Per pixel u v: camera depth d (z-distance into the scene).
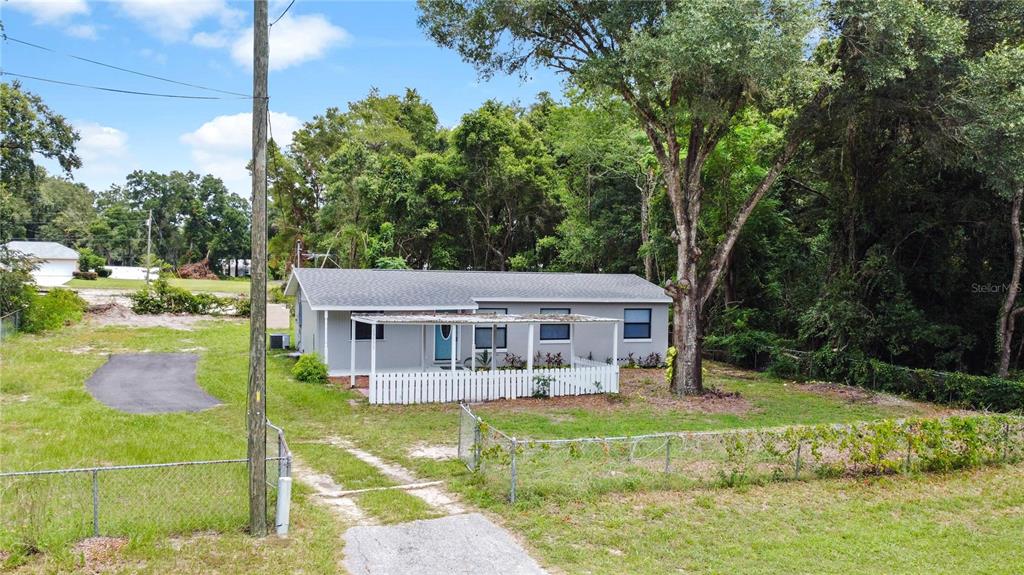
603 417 18.22
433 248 46.56
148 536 8.74
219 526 9.34
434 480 12.16
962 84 19.33
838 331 24.66
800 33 16.69
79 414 16.12
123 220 107.69
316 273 25.39
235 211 114.38
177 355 27.02
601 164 38.25
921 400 21.81
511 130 44.94
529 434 15.85
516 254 48.66
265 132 9.12
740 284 33.62
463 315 22.50
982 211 24.39
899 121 23.38
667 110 20.33
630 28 19.16
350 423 17.00
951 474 13.05
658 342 29.30
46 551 8.18
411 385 19.62
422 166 45.03
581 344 27.89
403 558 8.49
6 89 30.75
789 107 23.89
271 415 17.48
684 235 21.64
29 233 92.81
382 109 56.56
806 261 31.22
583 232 39.59
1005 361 22.22
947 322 25.86
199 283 73.19
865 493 11.72
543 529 9.51
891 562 8.73
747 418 18.44
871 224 26.06
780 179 31.03
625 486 11.41
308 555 8.43
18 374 20.80
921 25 17.61
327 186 50.62
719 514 10.32
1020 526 10.34
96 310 40.28
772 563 8.55
